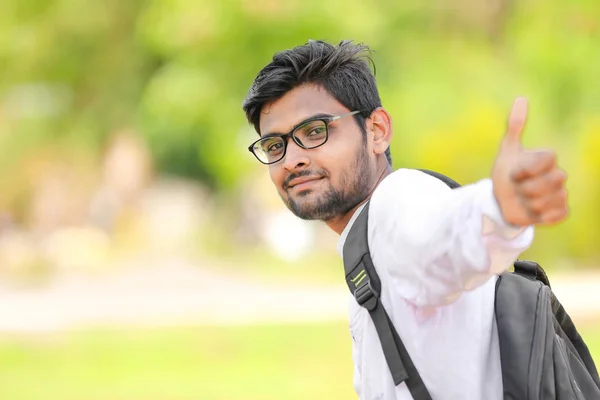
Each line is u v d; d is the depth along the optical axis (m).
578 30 32.22
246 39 35.78
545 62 33.28
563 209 3.58
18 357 22.89
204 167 57.84
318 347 23.14
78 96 44.75
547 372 4.44
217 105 38.97
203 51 37.12
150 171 50.94
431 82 35.19
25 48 41.09
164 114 40.06
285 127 4.83
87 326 27.56
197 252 48.12
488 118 34.81
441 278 4.01
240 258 46.56
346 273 4.55
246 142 41.53
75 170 47.31
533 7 32.62
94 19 40.50
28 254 43.88
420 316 4.38
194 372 20.53
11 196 47.16
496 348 4.50
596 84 33.69
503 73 34.97
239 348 23.31
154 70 43.44
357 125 4.87
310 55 4.84
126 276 39.88
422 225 4.04
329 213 4.84
